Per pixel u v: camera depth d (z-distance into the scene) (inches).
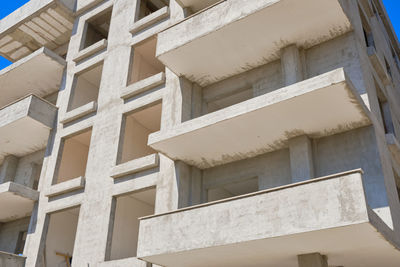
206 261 399.5
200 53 499.8
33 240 590.2
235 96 557.9
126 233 583.5
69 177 665.6
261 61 505.7
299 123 415.5
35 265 563.2
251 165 478.3
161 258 398.3
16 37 852.0
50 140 673.0
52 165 640.4
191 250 368.2
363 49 482.3
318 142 437.4
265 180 456.8
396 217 376.2
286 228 321.1
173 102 539.2
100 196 552.4
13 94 838.5
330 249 341.4
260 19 445.7
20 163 768.9
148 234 403.2
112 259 547.5
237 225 349.1
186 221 383.9
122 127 589.9
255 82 510.9
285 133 433.1
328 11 431.8
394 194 401.7
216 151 475.2
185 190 486.0
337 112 395.2
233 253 370.0
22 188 610.9
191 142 458.3
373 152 396.8
